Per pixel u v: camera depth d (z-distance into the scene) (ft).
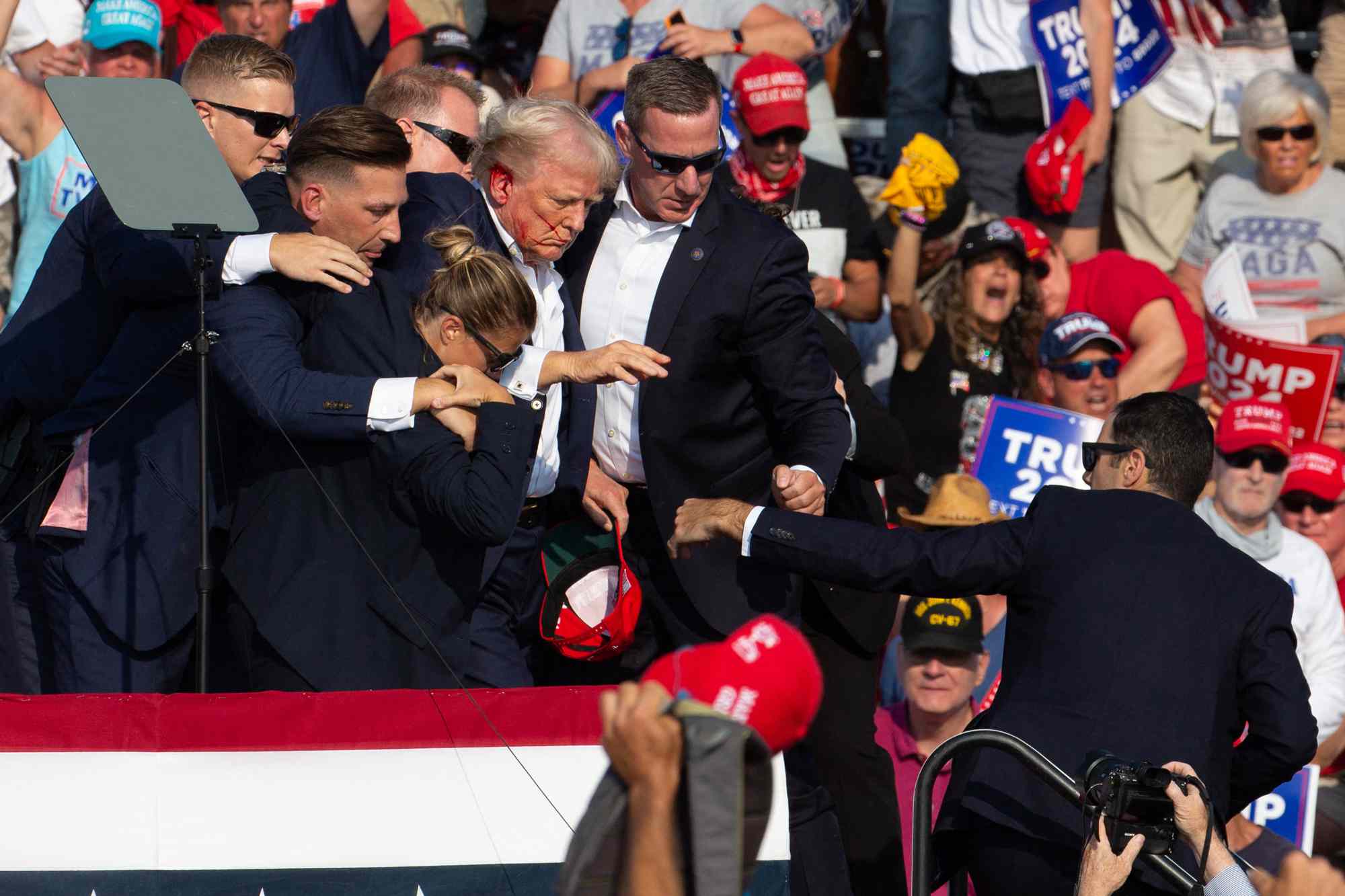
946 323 71.00
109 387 44.32
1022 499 67.46
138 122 39.40
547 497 46.73
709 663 21.97
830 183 71.31
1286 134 77.15
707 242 47.14
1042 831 38.09
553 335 46.37
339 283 40.86
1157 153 80.43
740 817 20.74
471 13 79.71
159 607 43.24
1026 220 78.64
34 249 69.87
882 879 50.67
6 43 69.56
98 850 36.19
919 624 56.03
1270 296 78.48
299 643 40.09
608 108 70.64
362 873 36.42
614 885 21.36
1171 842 34.42
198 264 38.96
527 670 46.55
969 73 78.48
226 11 65.98
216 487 43.39
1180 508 40.83
